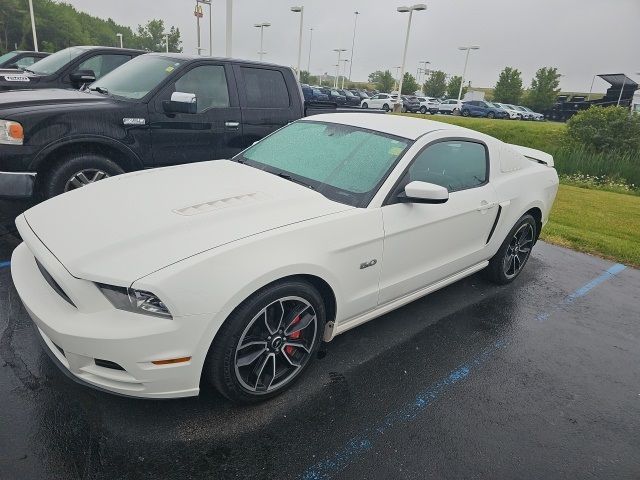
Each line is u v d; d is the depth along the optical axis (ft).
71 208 9.12
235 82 18.81
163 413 8.29
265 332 8.46
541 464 8.14
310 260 8.39
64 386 8.75
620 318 13.98
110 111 15.64
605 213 28.32
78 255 7.50
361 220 9.42
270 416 8.50
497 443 8.49
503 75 216.54
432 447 8.22
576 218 26.13
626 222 26.27
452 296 14.11
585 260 18.78
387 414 8.91
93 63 24.90
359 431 8.40
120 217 8.49
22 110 14.21
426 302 13.55
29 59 37.91
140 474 7.12
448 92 241.14
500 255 14.35
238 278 7.50
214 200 9.21
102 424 7.95
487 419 9.07
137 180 10.52
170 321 7.14
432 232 10.98
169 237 7.80
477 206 12.16
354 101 146.72
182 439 7.80
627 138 63.36
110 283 7.07
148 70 18.01
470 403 9.47
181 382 7.57
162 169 11.50
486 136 13.32
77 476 6.99
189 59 17.85
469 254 12.73
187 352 7.34
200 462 7.42
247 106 19.12
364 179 10.35
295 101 20.80
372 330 11.73
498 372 10.60
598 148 64.54
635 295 15.78
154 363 7.25
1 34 247.09
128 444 7.61
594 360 11.59
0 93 16.83
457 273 12.84
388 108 143.54
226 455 7.59
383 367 10.29
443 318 12.72
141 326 7.05
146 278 7.02
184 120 17.35
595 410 9.74
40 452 7.33
